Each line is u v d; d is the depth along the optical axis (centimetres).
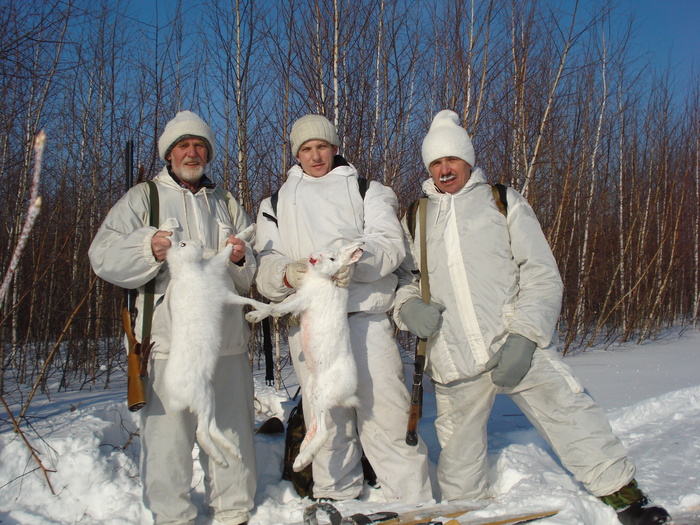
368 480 358
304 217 322
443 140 317
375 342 319
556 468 354
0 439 335
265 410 471
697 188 1264
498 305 305
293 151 339
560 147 910
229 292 277
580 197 980
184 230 303
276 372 578
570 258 1043
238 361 308
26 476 316
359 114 658
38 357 653
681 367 664
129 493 320
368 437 320
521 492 303
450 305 314
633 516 276
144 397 272
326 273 283
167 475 281
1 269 562
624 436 428
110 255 274
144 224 301
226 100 696
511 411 480
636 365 689
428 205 336
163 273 290
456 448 320
